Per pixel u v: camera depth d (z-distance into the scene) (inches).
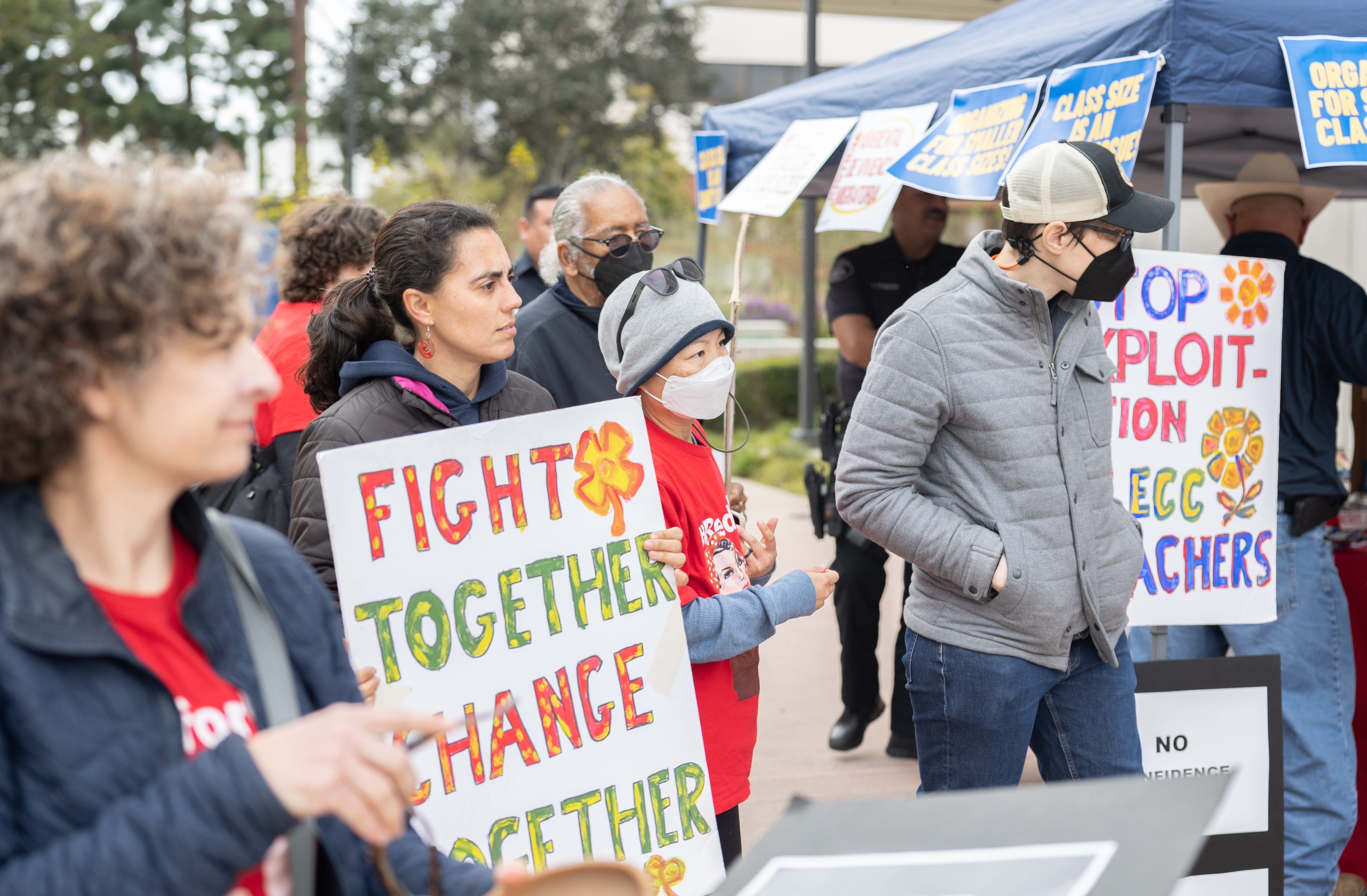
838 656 226.4
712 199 191.5
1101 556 96.7
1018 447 92.9
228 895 40.1
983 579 91.6
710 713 88.8
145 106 1106.1
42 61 1109.1
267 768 35.6
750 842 141.8
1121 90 112.3
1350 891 131.6
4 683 36.9
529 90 1030.4
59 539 38.4
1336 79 111.3
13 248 36.5
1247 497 120.2
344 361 91.4
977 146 129.0
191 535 42.8
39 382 36.4
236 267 39.3
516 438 75.3
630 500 80.0
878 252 186.5
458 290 86.3
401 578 70.2
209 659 42.4
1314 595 126.1
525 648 74.1
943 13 738.8
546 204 187.5
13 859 36.6
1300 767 124.3
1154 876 32.9
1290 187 131.0
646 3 1059.9
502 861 70.9
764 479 426.9
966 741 96.6
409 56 1092.5
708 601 85.8
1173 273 115.5
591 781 75.5
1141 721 108.9
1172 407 116.7
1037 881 34.1
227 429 40.2
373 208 134.0
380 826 36.9
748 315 826.8
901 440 94.0
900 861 36.9
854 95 158.6
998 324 93.4
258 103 1147.3
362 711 38.0
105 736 38.3
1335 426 129.4
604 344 94.3
